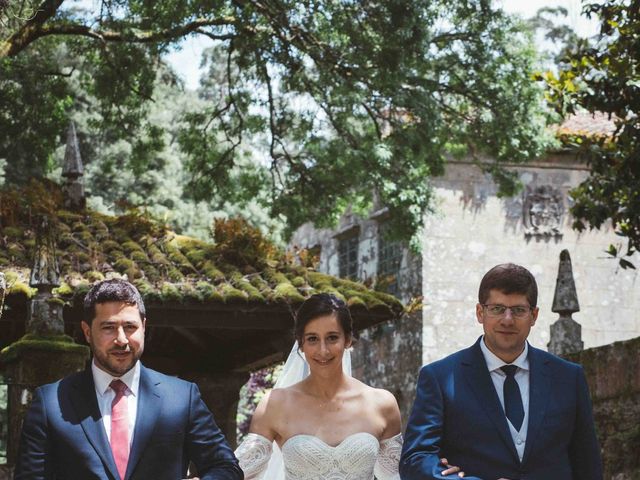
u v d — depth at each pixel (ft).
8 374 25.82
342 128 53.78
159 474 13.65
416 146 50.93
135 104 55.31
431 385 14.85
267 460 16.96
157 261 34.86
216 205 94.12
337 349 16.74
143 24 47.44
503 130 53.31
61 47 82.33
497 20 51.78
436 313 64.49
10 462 24.76
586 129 65.72
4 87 53.93
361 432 16.85
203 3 45.73
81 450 13.43
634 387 27.58
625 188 31.19
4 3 35.58
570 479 14.44
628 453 27.89
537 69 55.67
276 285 34.73
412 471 14.24
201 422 14.30
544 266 66.18
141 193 88.84
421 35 47.50
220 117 56.95
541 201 66.49
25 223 35.68
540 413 14.47
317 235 82.84
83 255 33.96
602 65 30.40
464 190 65.77
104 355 13.55
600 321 66.44
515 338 14.47
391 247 69.26
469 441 14.44
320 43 48.34
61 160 86.58
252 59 50.83
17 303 30.50
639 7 29.66
